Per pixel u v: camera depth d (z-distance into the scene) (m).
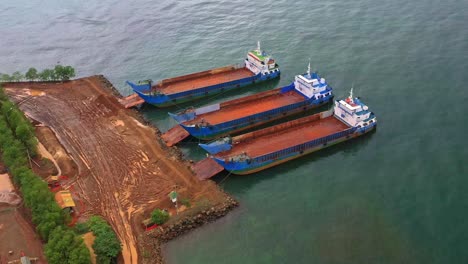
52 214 71.12
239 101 110.69
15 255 69.44
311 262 69.75
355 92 112.81
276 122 107.69
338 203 81.25
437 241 71.56
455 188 81.50
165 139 100.19
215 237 75.44
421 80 113.75
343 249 71.50
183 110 114.50
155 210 77.12
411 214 77.12
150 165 91.94
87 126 106.25
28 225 75.44
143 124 106.69
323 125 101.50
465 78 112.06
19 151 87.88
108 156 95.12
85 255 64.31
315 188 85.75
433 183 83.25
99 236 71.00
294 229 76.25
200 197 82.69
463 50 123.56
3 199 81.50
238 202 82.88
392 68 120.31
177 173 88.69
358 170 89.38
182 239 75.19
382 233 73.88
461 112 100.88
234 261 70.88
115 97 119.06
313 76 113.31
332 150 95.94
